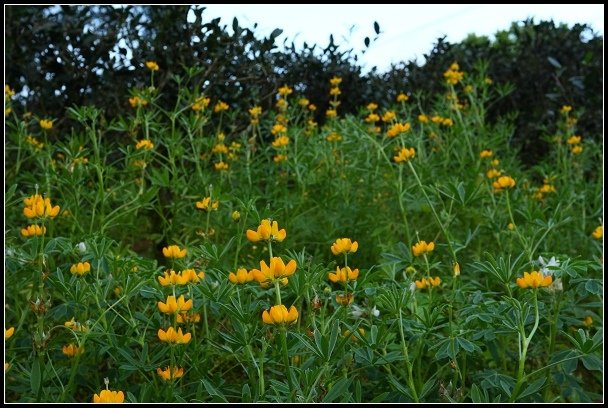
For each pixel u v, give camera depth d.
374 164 4.15
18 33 4.34
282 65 5.69
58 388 1.91
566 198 3.90
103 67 4.44
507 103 6.89
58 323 2.45
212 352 2.22
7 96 3.70
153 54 4.35
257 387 1.83
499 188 2.99
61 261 2.99
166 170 3.38
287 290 2.30
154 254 3.73
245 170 4.04
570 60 6.66
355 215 3.82
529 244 2.86
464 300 2.25
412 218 3.99
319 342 1.62
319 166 4.12
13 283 2.34
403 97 4.99
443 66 6.98
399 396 1.84
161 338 1.80
